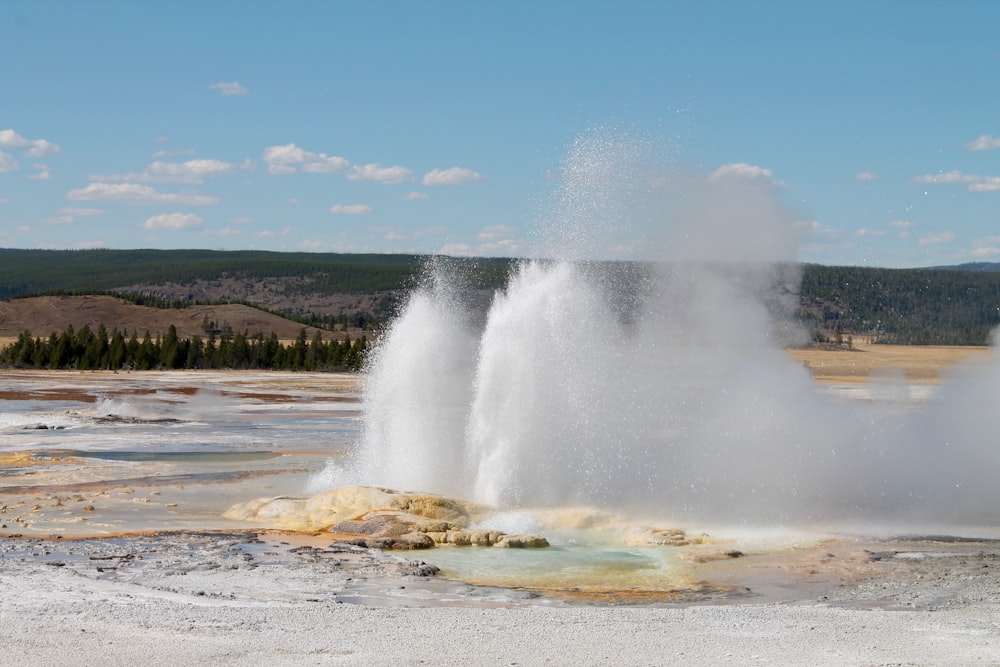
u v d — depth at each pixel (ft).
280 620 51.08
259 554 71.41
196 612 52.39
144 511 89.86
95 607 52.70
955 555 73.82
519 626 50.83
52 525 82.43
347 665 42.75
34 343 412.36
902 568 69.56
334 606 56.03
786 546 76.54
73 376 336.70
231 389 280.92
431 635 48.34
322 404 229.25
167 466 120.57
